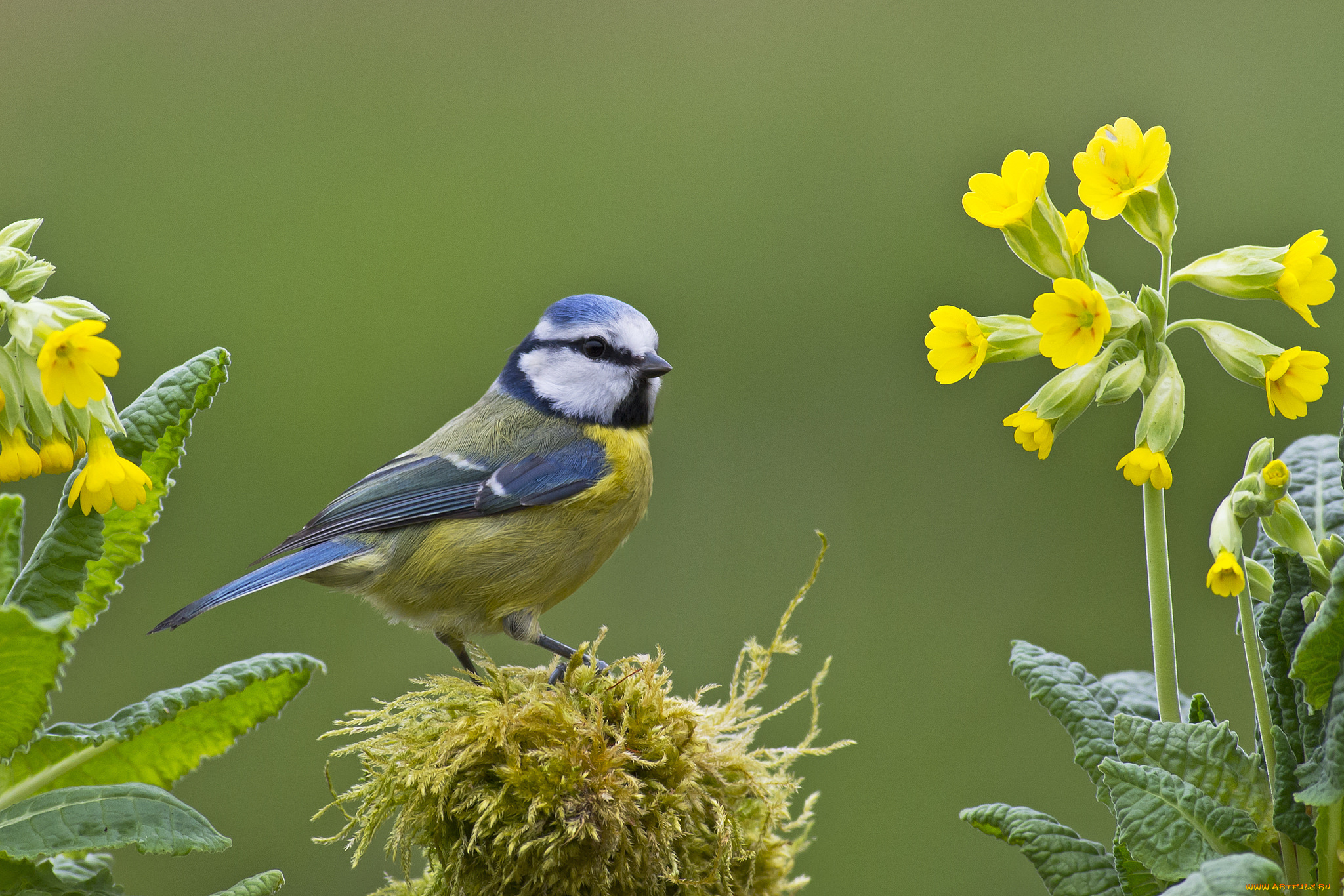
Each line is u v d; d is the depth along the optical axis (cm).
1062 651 1144
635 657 518
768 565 1217
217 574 1268
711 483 1267
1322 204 1259
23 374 383
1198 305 1191
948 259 1362
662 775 475
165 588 1238
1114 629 1145
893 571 1191
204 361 459
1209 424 1166
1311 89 1323
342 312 1457
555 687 506
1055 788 1046
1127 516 1176
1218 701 1080
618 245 1451
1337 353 1152
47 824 403
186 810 417
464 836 466
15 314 375
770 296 1386
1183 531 1158
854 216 1403
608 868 451
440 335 1446
